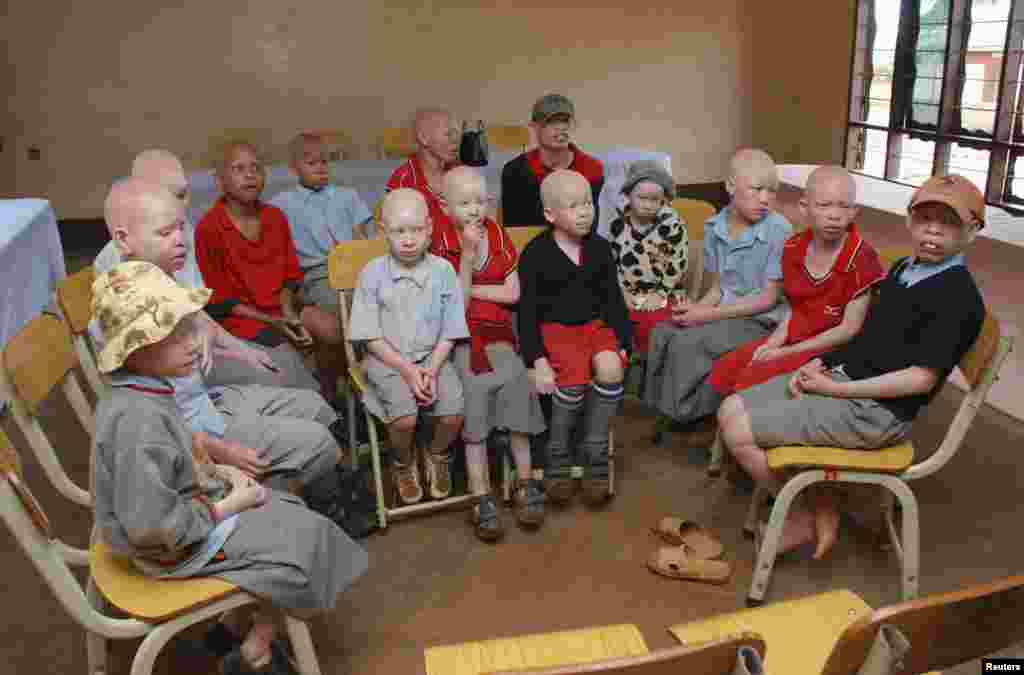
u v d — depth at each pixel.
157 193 2.12
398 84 6.66
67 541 2.63
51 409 3.60
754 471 2.33
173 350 1.59
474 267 2.82
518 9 6.68
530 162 3.53
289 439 2.25
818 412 2.20
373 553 2.57
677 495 2.87
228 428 2.23
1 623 2.25
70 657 2.12
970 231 2.10
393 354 2.58
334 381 3.29
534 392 2.68
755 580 2.27
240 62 6.33
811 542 2.57
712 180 7.45
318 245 3.44
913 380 2.13
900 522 2.67
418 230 2.53
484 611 2.29
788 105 6.86
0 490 1.43
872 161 5.59
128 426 1.57
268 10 6.28
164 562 1.69
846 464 2.15
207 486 1.83
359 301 2.60
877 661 1.04
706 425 3.33
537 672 0.99
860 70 5.62
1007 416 3.41
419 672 2.06
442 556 2.54
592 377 2.68
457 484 2.94
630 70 7.02
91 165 6.26
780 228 2.89
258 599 1.72
